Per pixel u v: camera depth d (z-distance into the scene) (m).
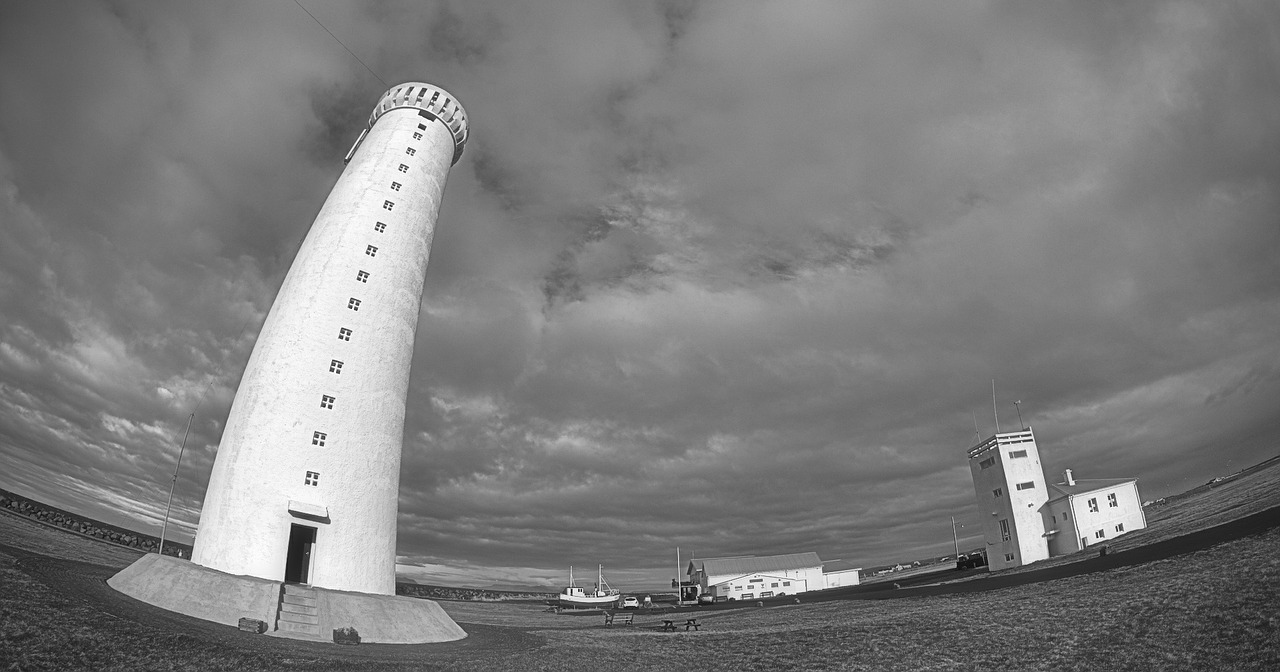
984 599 44.41
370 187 49.09
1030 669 25.28
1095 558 53.56
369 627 34.81
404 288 47.50
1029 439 72.00
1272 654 21.56
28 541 52.72
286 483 38.66
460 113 57.91
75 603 26.92
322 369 41.88
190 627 28.30
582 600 111.62
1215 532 46.28
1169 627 26.75
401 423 45.47
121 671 21.44
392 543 42.75
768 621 50.12
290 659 25.56
